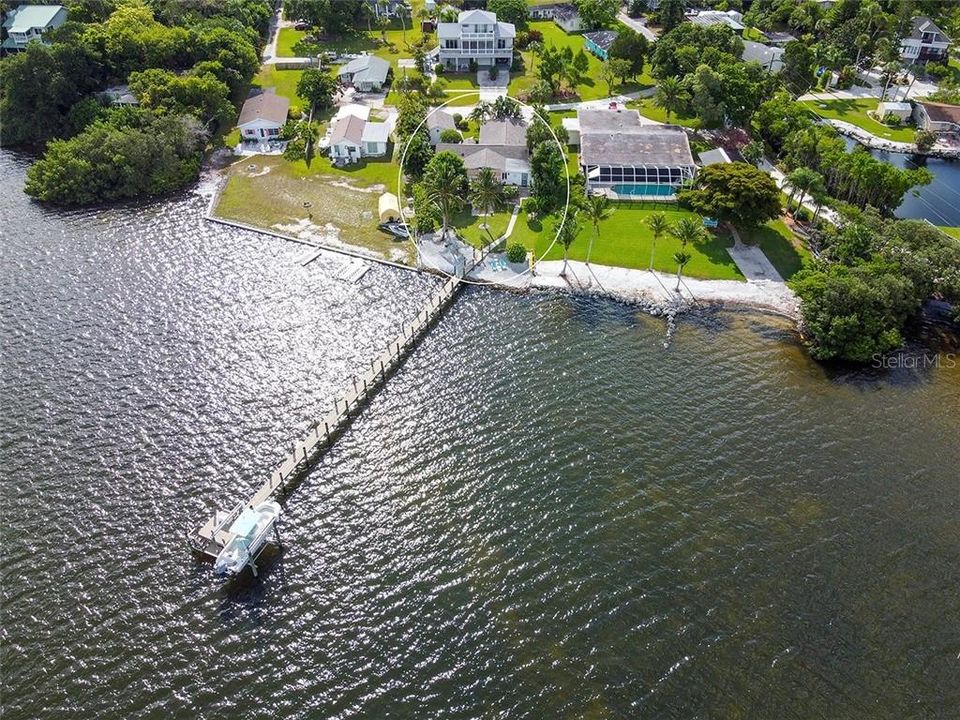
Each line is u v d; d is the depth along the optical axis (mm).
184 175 116000
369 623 55375
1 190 114500
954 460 69562
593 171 111938
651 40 169000
